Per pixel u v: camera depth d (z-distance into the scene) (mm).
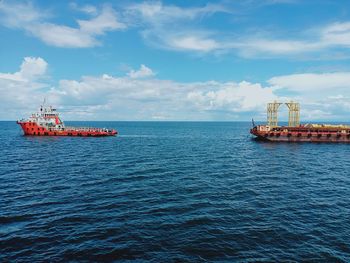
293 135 85375
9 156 54188
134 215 22375
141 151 64125
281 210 23906
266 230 19688
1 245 17312
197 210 23688
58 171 39906
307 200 26844
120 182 33438
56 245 17328
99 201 25938
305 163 48812
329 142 84062
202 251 16672
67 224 20531
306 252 16734
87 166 44094
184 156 56469
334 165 46938
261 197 27703
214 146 77250
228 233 19141
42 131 101125
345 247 17406
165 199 26703
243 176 37594
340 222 21344
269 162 49688
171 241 17891
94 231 19312
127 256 16062
